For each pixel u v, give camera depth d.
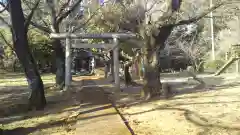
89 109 10.63
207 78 22.11
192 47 35.16
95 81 27.47
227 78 21.52
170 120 8.10
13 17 11.17
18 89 20.91
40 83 11.79
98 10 19.31
